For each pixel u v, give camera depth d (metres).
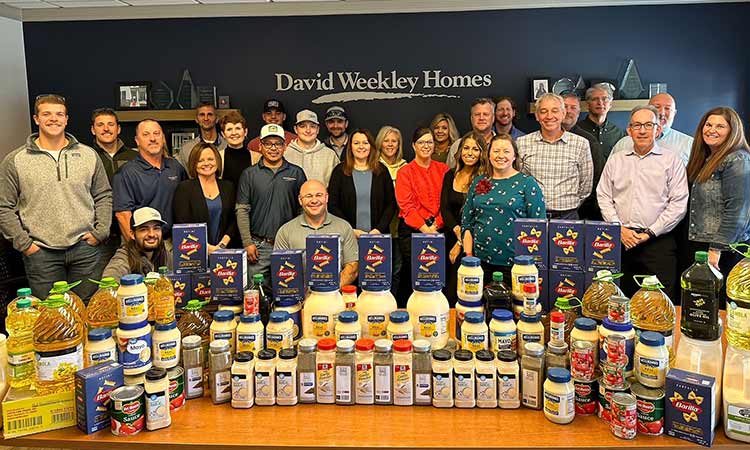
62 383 1.51
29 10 5.25
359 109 5.32
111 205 3.73
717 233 3.27
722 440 1.38
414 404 1.57
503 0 5.12
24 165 3.47
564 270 1.81
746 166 3.19
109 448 1.43
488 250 3.13
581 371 1.50
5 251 4.33
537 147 3.78
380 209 4.17
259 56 5.29
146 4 5.18
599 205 3.67
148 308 1.71
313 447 1.39
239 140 4.36
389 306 1.75
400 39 5.23
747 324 1.42
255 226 3.83
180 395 1.58
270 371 1.57
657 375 1.41
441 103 5.28
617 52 5.12
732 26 5.05
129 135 5.32
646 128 3.42
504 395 1.53
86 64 5.34
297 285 1.84
